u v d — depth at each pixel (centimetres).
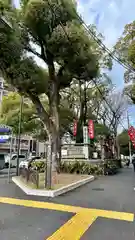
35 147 4569
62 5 1186
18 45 1105
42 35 1323
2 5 1030
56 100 1521
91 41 1415
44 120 1486
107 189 988
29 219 517
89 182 1253
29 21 1238
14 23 1108
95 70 1502
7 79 1252
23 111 2011
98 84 2458
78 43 1270
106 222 501
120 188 1021
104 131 2584
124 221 509
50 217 535
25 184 1022
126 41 1566
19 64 1165
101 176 1623
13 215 550
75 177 1351
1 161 1878
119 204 680
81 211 593
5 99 2155
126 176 1645
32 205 658
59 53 1320
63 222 497
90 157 2039
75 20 1256
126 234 428
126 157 6372
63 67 1488
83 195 830
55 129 1480
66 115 2273
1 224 480
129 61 1541
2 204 669
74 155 1975
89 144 2045
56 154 1438
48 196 797
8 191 895
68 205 662
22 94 1423
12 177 1390
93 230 449
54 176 1066
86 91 2497
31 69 1231
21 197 775
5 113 2145
